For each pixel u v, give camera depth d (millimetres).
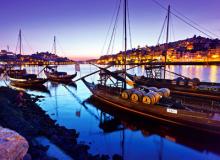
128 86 47344
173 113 19328
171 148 15508
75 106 29281
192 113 18000
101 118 23297
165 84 34281
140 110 22312
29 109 23266
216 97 27422
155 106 20844
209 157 14031
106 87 30859
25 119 17109
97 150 14758
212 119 16734
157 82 36219
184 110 18656
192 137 17344
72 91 43469
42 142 12469
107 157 13148
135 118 22969
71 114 24891
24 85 47656
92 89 32094
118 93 27641
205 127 17141
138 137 17688
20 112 19344
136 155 14375
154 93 22281
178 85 32250
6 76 68250
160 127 20109
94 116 24094
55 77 57281
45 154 9992
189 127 18297
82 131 18969
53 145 12266
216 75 89312
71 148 12594
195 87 30047
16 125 13578
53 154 10930
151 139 17281
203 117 17312
